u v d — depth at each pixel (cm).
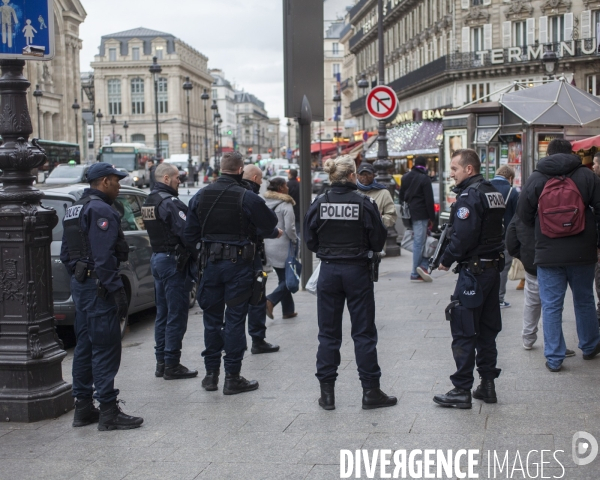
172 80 13175
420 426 555
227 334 667
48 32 609
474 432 536
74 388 594
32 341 609
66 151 5131
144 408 638
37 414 609
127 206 1016
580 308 705
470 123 1717
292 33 1184
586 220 675
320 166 6950
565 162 670
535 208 687
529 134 1491
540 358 738
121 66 13200
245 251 665
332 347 610
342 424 569
